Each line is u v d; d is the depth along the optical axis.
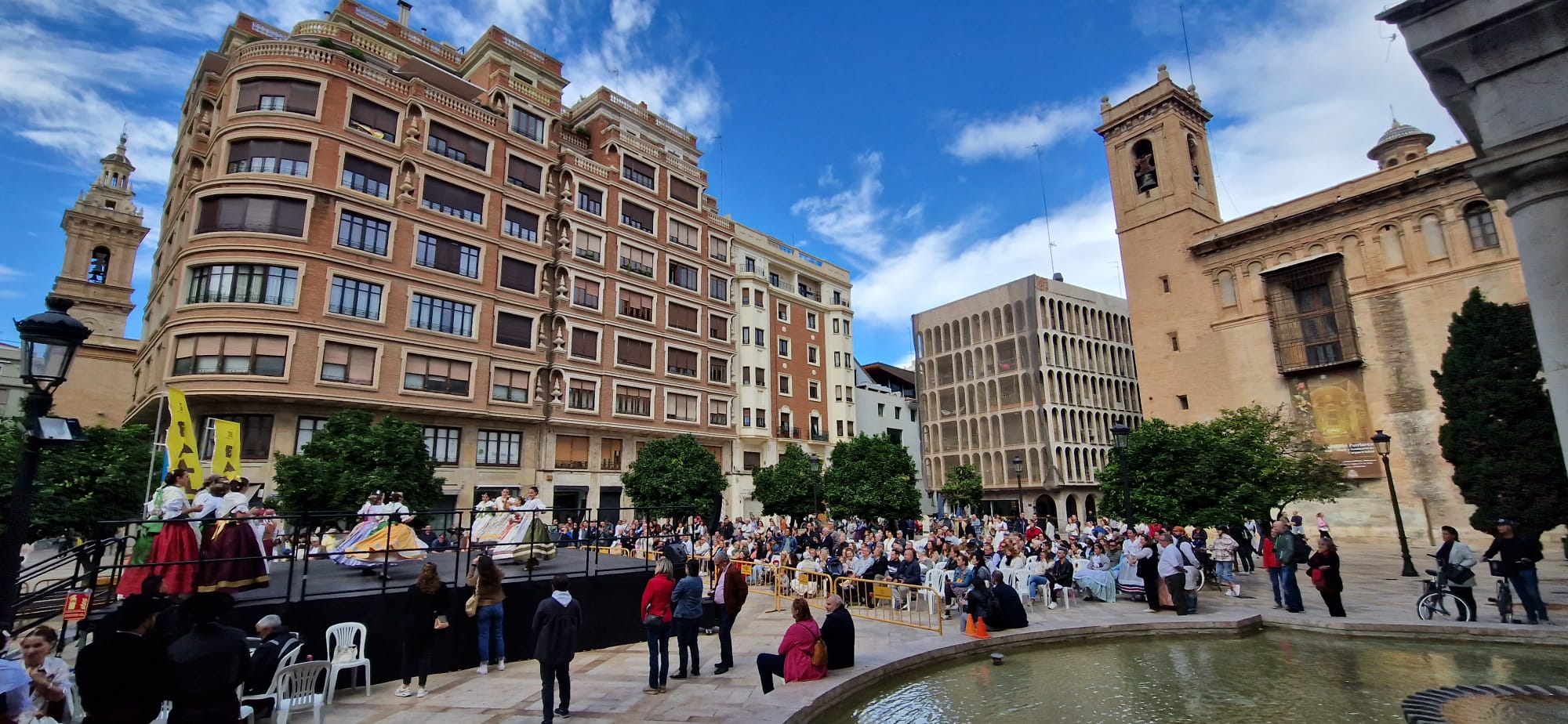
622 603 13.57
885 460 43.81
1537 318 6.02
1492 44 6.16
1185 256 43.62
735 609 11.17
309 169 30.83
